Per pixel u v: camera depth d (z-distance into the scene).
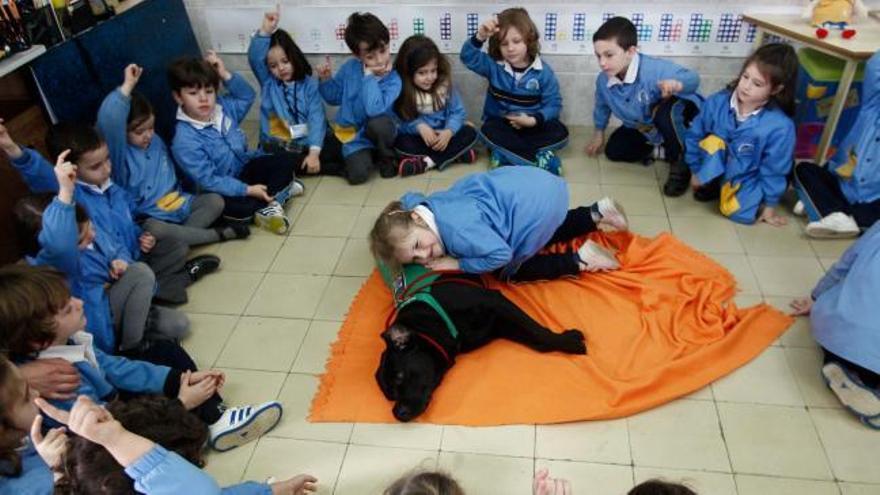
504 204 1.85
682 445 1.50
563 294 1.95
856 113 2.35
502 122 2.63
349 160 2.59
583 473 1.45
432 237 1.78
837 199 2.09
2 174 1.98
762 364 1.68
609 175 2.57
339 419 1.61
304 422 1.62
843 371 1.52
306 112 2.65
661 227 2.24
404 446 1.54
